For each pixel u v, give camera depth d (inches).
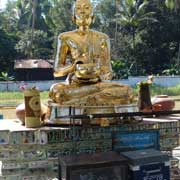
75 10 229.3
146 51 1250.6
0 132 190.5
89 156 170.4
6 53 1224.8
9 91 940.0
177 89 878.4
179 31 1274.6
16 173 190.5
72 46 225.8
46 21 1392.7
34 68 1146.7
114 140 187.0
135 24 1222.3
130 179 167.0
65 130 194.5
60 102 207.3
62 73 225.6
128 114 186.7
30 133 191.6
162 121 212.1
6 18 1497.3
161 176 168.6
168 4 1157.7
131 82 977.5
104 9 1392.7
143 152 175.3
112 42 1264.8
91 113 201.5
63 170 163.8
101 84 214.1
